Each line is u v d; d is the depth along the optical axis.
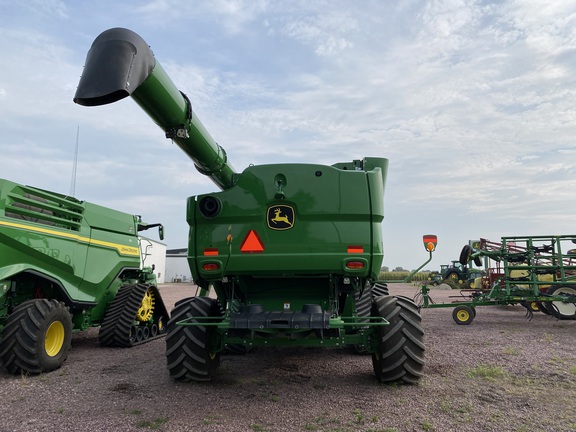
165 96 3.77
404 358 4.29
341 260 4.09
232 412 3.61
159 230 9.08
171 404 3.82
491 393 4.12
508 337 7.84
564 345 6.91
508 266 10.68
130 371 5.20
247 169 4.27
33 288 5.95
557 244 10.38
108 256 7.34
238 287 4.66
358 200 4.14
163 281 43.59
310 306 4.27
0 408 3.73
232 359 5.96
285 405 3.80
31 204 5.69
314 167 4.21
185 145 4.66
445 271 28.53
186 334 4.48
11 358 4.88
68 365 5.60
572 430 3.17
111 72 3.14
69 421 3.38
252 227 4.20
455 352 6.27
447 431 3.16
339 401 3.91
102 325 7.01
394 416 3.48
